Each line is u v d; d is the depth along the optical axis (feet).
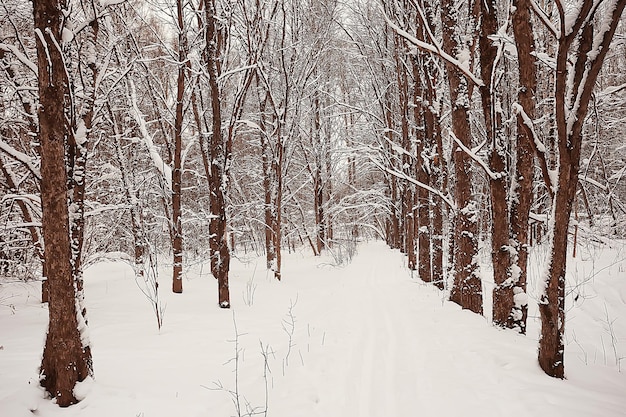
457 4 28.14
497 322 20.88
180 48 39.32
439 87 37.19
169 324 25.94
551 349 14.47
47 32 14.17
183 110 44.78
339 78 80.79
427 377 16.12
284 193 71.36
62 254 14.43
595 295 30.19
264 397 15.24
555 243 14.28
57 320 14.37
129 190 47.11
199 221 57.93
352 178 101.55
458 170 27.43
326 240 85.25
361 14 56.95
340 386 16.25
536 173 46.55
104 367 17.25
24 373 15.83
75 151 20.90
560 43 12.80
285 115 50.31
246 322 27.55
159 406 14.28
